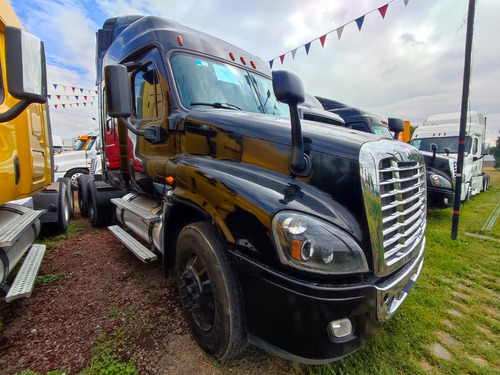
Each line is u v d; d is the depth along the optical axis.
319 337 1.47
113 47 3.74
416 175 2.13
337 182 1.69
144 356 2.04
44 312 2.56
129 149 3.53
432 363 2.13
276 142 1.89
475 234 5.47
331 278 1.51
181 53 2.78
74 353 2.07
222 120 2.20
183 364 1.97
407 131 10.70
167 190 2.65
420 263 2.22
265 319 1.62
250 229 1.66
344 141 1.74
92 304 2.69
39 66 1.56
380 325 1.67
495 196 11.04
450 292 3.19
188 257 2.23
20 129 2.67
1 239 2.04
